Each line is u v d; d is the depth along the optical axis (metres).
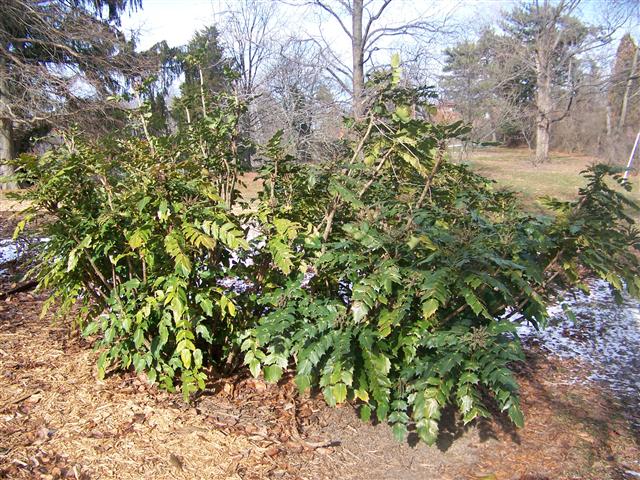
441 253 2.93
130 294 3.31
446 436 3.44
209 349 3.78
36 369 3.74
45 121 15.91
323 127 8.86
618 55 27.11
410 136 3.50
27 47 16.66
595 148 27.39
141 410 3.31
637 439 3.47
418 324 3.09
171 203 3.17
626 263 3.72
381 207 3.41
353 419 3.52
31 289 5.67
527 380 4.31
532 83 24.97
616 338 5.30
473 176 4.50
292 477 2.91
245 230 3.55
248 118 8.23
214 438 3.13
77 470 2.75
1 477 2.62
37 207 3.39
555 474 3.09
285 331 3.29
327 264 3.39
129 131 4.04
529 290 2.82
